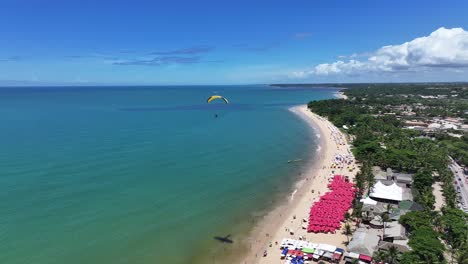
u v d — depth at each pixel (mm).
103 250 67375
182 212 86000
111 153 135000
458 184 111250
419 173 108188
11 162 117812
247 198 97062
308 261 66688
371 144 140750
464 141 169750
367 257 65125
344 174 119438
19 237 69812
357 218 83562
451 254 67250
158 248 69625
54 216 79125
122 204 87688
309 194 100812
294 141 173750
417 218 75750
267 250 71000
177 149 146375
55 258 63750
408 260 60906
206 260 66938
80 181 101750
